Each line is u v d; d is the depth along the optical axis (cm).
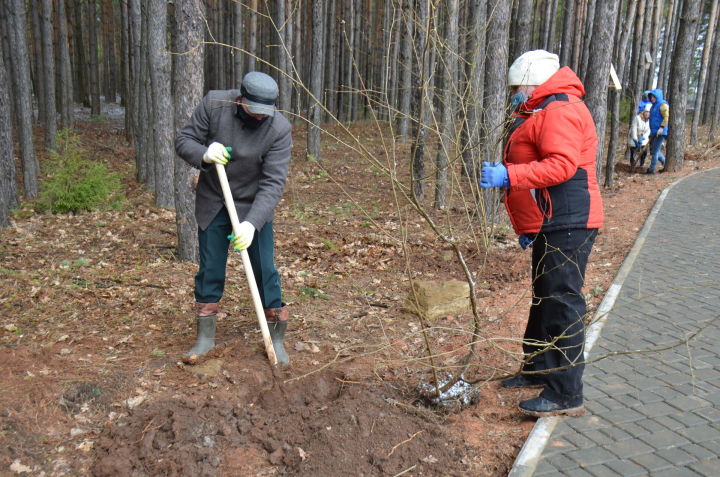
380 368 378
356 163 1401
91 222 858
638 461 277
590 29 1705
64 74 1636
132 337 425
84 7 2548
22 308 489
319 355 402
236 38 1850
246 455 288
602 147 1095
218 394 336
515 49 930
